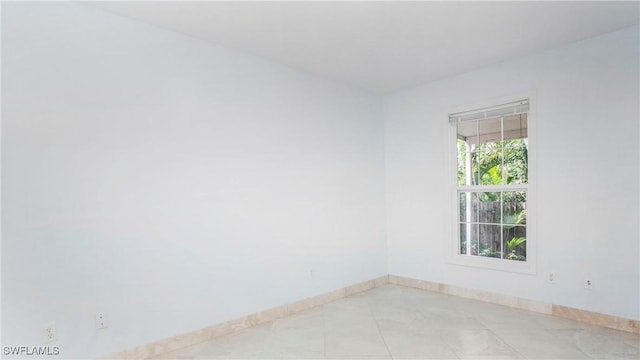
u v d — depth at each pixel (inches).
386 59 130.7
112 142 93.0
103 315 90.5
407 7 93.5
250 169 122.5
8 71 78.8
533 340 103.7
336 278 150.0
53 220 83.9
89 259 88.7
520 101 131.4
